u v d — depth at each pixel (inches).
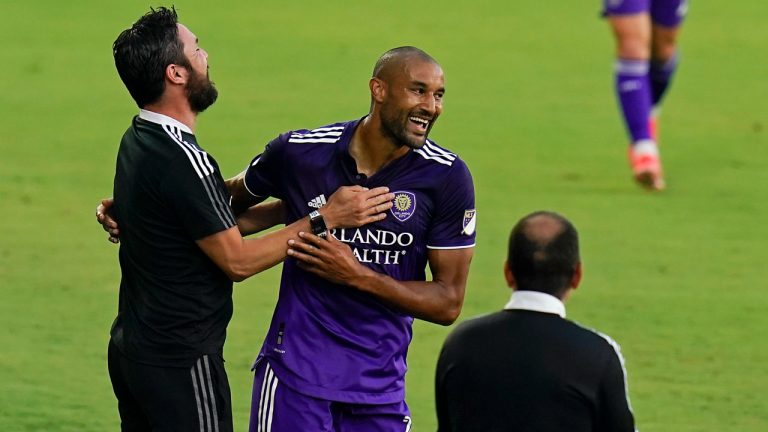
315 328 677.3
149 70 643.5
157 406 657.0
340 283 663.8
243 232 725.9
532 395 532.1
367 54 2235.5
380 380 681.0
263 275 1205.7
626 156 1647.4
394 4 2753.4
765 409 899.4
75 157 1593.3
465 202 675.4
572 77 2112.5
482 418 539.8
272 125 1724.9
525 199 1433.3
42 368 956.6
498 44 2363.4
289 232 657.6
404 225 669.9
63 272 1186.0
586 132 1768.0
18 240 1272.1
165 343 652.1
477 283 1164.5
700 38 2461.9
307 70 2098.9
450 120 1812.3
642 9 1455.5
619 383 533.3
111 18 2551.7
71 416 868.0
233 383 932.6
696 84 2087.8
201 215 637.9
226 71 2081.7
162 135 645.9
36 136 1690.5
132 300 661.9
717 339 1039.6
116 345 672.4
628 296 1139.3
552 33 2480.3
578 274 553.9
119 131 1734.7
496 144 1686.8
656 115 1656.0
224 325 668.1
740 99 1985.7
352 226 660.7
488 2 2797.7
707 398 918.4
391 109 649.0
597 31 2506.2
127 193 650.2
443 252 679.1
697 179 1540.4
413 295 668.7
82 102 1895.9
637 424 869.8
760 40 2452.0
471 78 2081.7
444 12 2669.8
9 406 879.7
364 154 673.0
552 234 545.6
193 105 659.4
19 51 2229.3
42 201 1406.3
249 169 698.2
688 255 1257.4
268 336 697.0
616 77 1481.3
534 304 544.4
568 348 533.3
